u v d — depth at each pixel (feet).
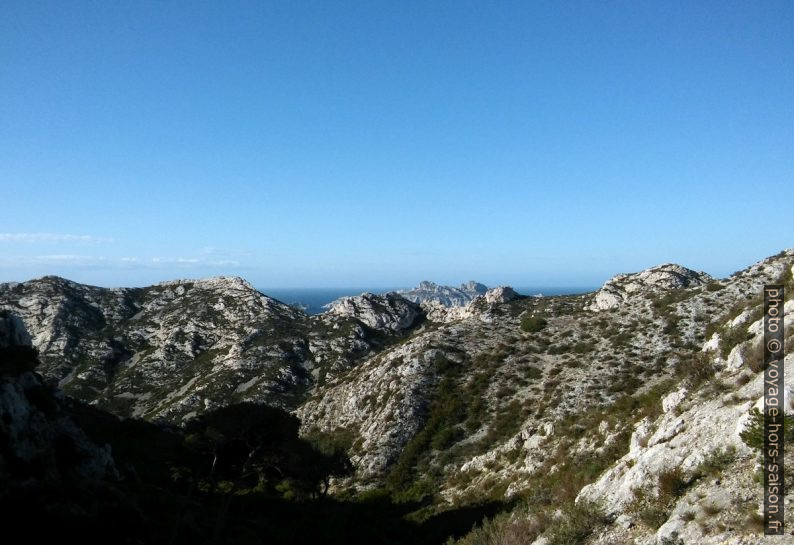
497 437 145.79
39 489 68.95
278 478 135.74
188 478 129.39
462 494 109.29
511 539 51.98
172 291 488.02
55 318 394.52
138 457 144.15
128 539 68.74
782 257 204.13
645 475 47.37
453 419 167.22
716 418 49.26
